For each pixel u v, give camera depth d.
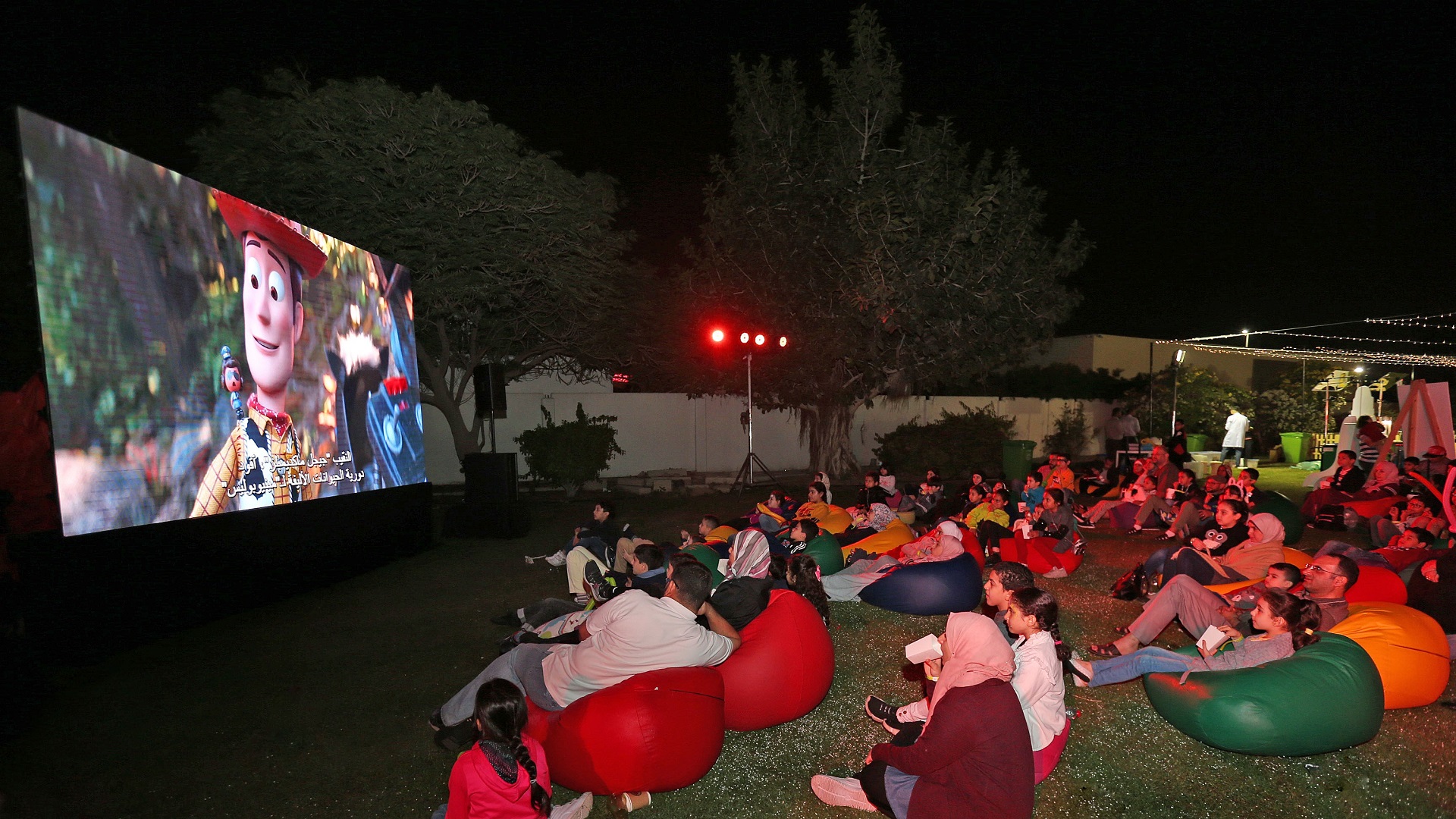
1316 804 3.56
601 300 15.15
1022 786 2.87
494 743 2.81
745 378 17.28
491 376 11.41
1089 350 27.53
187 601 6.10
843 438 17.56
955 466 17.22
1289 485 15.97
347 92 11.07
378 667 5.38
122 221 5.37
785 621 4.42
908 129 14.95
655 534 10.83
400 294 9.93
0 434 5.52
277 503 7.09
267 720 4.51
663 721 3.48
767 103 15.63
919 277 14.20
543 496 15.02
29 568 4.92
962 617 3.12
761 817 3.44
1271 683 3.89
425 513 9.84
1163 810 3.51
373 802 3.59
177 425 5.88
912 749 3.03
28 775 3.85
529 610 6.05
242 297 6.67
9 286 7.29
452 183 11.68
